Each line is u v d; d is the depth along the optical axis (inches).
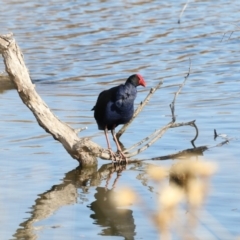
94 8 1266.0
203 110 631.8
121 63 887.1
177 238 299.7
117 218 374.9
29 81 470.0
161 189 194.4
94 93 735.7
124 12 1222.9
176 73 816.3
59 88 766.5
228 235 336.8
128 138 554.9
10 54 456.8
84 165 488.4
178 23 1119.6
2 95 714.2
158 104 663.1
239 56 900.0
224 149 510.6
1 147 529.0
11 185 439.2
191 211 240.7
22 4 1323.8
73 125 594.6
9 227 364.8
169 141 542.3
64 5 1301.7
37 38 1052.5
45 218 379.6
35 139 550.0
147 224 363.6
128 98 497.4
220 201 386.6
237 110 626.8
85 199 414.3
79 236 350.3
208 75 797.2
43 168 479.2
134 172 473.4
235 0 1306.6
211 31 1059.9
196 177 193.5
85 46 993.5
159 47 971.3
